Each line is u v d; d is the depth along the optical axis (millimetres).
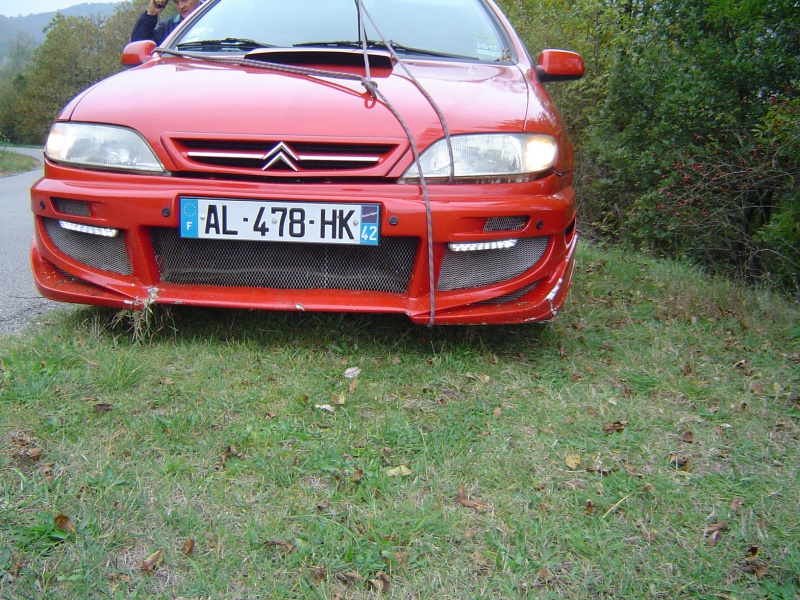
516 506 1852
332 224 2543
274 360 2639
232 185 2568
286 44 3398
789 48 4582
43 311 3291
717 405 2539
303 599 1510
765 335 3381
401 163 2564
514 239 2641
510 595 1549
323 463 1979
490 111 2738
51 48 62812
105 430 2084
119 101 2758
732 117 4641
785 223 4156
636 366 2838
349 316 3035
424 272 2600
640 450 2168
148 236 2623
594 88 6387
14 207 8492
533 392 2525
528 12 8367
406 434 2156
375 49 3318
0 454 1924
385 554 1632
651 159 5082
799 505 1933
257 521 1728
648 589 1604
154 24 5711
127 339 2756
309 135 2555
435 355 2750
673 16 5250
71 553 1579
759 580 1650
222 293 2654
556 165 2777
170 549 1620
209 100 2701
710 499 1939
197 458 1981
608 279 4238
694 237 4926
